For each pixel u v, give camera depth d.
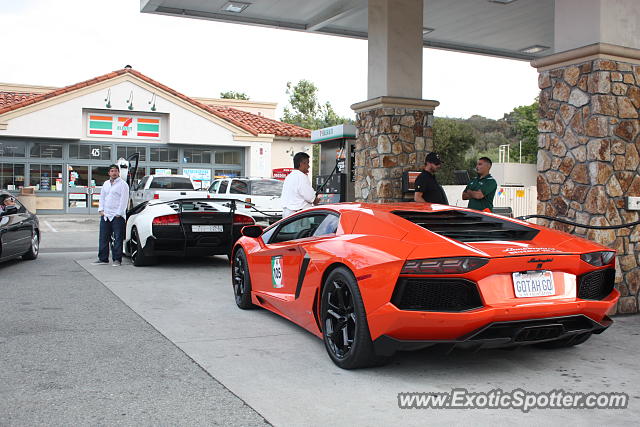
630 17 5.80
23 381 3.64
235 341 4.66
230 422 3.03
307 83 51.88
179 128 22.53
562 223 5.99
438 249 3.54
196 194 16.30
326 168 13.86
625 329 5.14
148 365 4.00
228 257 10.61
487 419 3.09
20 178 21.17
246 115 27.08
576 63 5.86
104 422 3.00
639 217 5.88
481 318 3.44
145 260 9.01
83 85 21.20
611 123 5.68
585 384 3.65
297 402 3.32
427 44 13.24
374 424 3.01
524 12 11.07
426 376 3.81
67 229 16.39
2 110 20.17
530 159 57.16
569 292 3.74
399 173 9.25
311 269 4.38
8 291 6.87
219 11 11.27
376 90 9.38
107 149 22.17
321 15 11.53
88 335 4.81
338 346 4.05
